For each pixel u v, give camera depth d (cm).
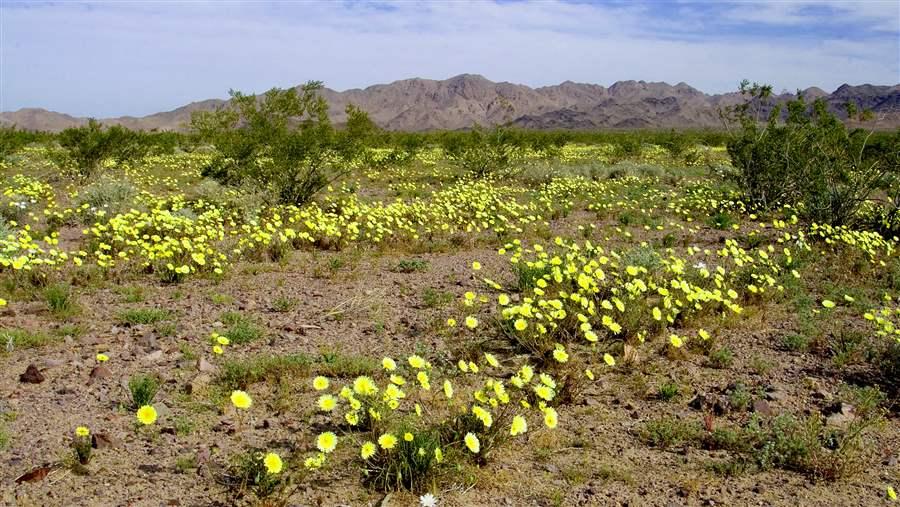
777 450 426
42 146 3731
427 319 673
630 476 392
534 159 3072
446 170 2559
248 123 1550
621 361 578
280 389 490
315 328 638
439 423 433
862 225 1302
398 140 3703
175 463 378
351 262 937
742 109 1598
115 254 916
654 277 812
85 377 497
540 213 1467
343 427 433
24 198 1309
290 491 354
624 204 1595
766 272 898
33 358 531
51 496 337
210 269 853
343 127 1661
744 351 624
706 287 812
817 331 674
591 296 687
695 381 548
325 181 1512
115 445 392
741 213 1513
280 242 1029
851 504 376
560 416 474
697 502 370
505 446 422
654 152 3741
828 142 1359
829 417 484
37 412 433
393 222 1250
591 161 3083
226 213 1295
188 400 465
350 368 523
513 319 609
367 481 372
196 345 578
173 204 1354
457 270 910
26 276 767
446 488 369
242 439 411
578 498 368
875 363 600
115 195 1335
